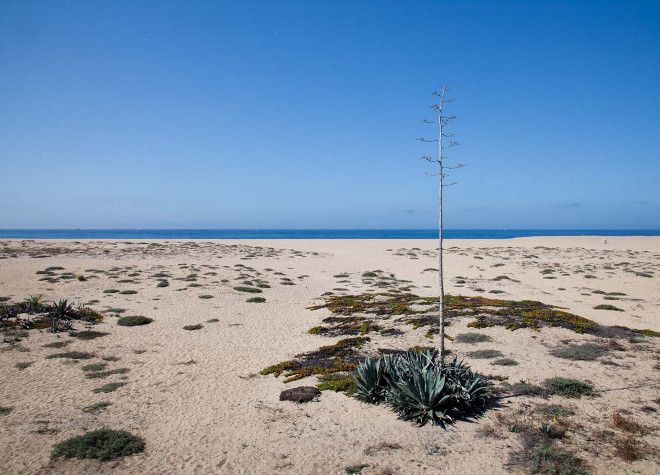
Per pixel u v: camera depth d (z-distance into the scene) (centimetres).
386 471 805
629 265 4616
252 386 1320
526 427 959
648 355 1488
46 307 2186
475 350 1606
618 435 918
